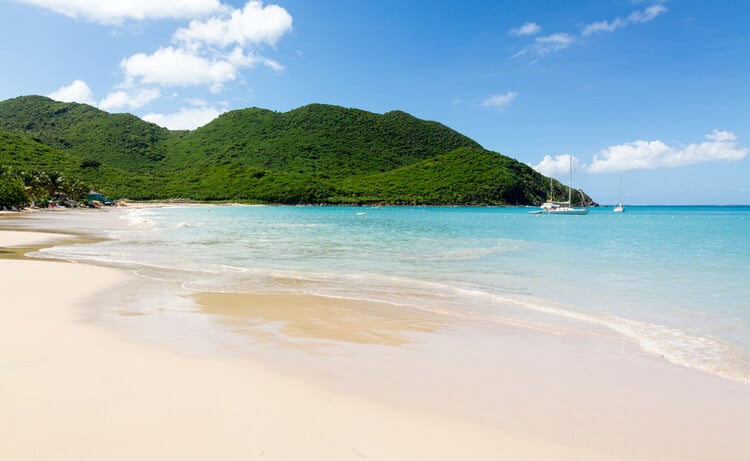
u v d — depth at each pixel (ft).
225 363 20.07
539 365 20.62
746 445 13.70
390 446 13.20
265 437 13.44
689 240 99.66
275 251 72.79
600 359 21.52
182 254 67.05
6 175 277.03
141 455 12.20
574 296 37.37
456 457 12.71
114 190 476.95
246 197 511.81
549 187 577.02
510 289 40.63
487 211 406.82
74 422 13.96
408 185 550.77
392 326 27.53
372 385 17.92
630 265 56.59
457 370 19.85
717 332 26.45
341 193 530.27
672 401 16.81
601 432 14.42
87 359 19.99
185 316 29.12
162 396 16.14
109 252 68.64
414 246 83.66
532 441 13.78
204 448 12.66
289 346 23.02
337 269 52.85
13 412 14.56
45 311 29.48
